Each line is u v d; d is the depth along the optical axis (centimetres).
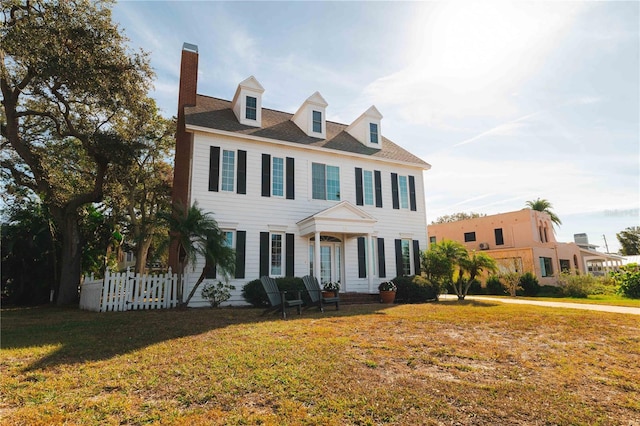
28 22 1149
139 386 380
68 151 1794
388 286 1411
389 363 475
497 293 2231
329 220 1399
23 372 427
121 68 1343
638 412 329
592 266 3956
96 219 1948
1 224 1658
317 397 352
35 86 1403
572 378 423
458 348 562
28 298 1673
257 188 1434
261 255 1388
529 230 2659
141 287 1130
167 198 2169
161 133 2002
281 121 1750
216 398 348
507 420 308
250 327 736
